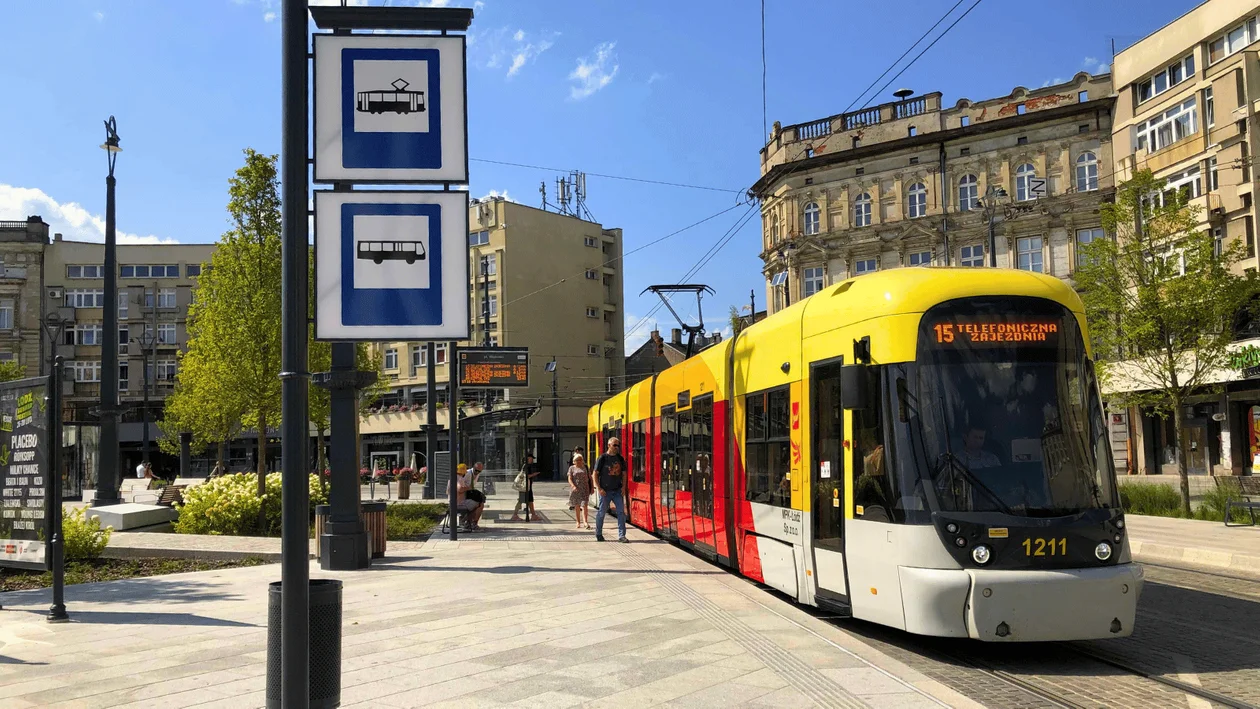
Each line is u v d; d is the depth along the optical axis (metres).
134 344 73.75
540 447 69.31
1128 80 39.25
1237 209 33.34
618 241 78.06
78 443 27.92
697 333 24.09
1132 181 24.38
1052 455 8.12
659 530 18.55
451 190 8.12
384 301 8.02
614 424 25.16
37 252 72.50
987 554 7.74
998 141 42.97
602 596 10.77
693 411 15.51
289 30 5.32
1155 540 16.27
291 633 4.91
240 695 6.43
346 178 8.01
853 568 8.80
